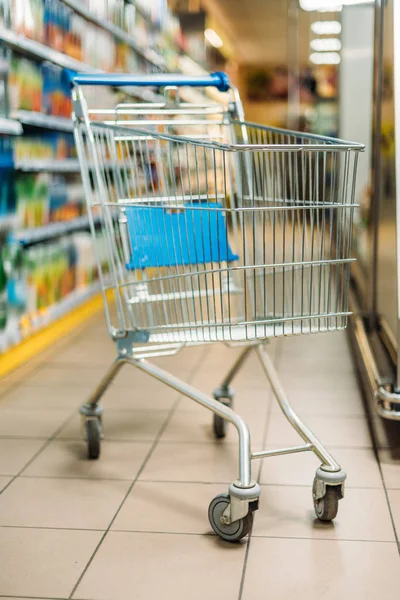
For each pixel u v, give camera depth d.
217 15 10.21
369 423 2.95
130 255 2.46
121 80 2.41
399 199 2.66
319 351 4.18
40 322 4.30
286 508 2.18
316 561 1.87
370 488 2.32
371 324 3.61
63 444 2.74
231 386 3.48
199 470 2.48
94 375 3.71
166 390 3.43
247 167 2.44
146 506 2.21
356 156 2.00
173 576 1.81
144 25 6.52
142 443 2.74
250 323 2.04
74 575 1.82
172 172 2.16
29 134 4.59
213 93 8.89
